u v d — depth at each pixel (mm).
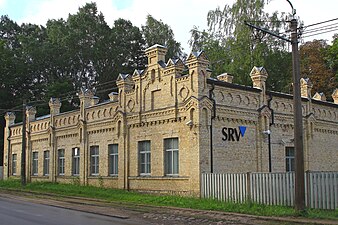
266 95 27062
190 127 23906
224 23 47531
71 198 27016
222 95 24797
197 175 23406
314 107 30500
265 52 46188
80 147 33938
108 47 62562
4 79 59219
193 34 50594
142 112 27594
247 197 21312
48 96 58500
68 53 61906
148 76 27281
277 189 20312
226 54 46969
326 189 18609
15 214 18578
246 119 25750
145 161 27656
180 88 24922
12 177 44562
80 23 62719
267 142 26688
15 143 44531
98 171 32281
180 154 24703
